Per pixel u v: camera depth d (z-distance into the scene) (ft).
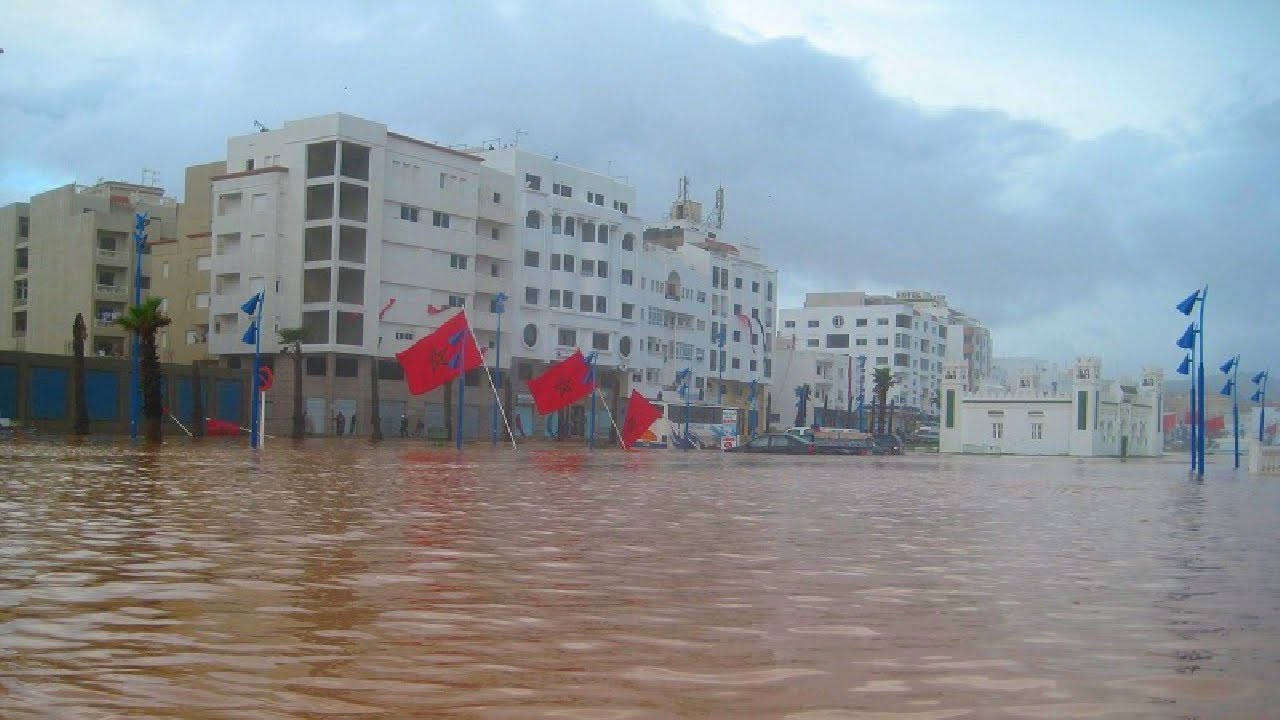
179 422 228.43
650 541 55.72
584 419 356.59
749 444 314.76
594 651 28.86
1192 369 187.11
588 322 354.54
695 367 411.95
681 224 453.99
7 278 361.92
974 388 416.67
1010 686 25.98
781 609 36.06
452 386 312.29
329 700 23.56
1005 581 44.37
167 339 323.16
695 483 117.29
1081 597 40.47
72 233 332.39
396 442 258.98
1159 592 42.27
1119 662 28.91
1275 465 199.72
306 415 280.51
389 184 295.48
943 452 398.42
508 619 33.09
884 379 460.55
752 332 449.89
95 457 127.34
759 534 61.31
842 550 54.39
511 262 333.01
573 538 56.29
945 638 31.76
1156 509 94.32
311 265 284.00
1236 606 38.91
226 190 292.40
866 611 36.09
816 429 340.18
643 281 383.45
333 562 44.42
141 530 54.34
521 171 337.52
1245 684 26.50
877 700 24.41
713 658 28.32
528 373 341.21
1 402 215.51
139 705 22.94
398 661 27.27
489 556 47.80
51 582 38.11
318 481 96.58
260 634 30.14
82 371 204.95
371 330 287.89
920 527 69.41
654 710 23.21
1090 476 178.91
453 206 312.09
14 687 24.25
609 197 374.63
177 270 321.52
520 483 104.99
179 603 34.55
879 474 163.84
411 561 45.37
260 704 23.15
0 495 73.72
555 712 22.90
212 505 69.31
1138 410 424.05
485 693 24.34
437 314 304.71
